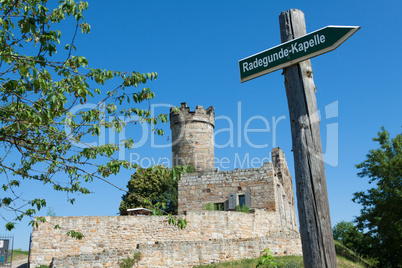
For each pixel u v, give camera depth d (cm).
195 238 2533
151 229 2498
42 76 690
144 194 4481
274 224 2953
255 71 561
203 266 2217
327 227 464
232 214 2673
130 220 2486
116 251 2131
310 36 513
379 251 3231
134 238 2462
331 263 450
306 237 467
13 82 686
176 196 4494
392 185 3111
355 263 2762
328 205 475
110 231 2442
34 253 2303
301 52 517
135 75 863
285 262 2155
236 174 3222
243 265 2169
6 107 776
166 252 2203
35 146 849
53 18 807
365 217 3216
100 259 2091
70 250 2355
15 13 821
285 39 542
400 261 3105
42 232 2345
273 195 3077
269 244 2422
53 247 2338
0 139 761
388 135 3362
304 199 478
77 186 1031
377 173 3216
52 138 862
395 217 2989
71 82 761
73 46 779
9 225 877
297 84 518
